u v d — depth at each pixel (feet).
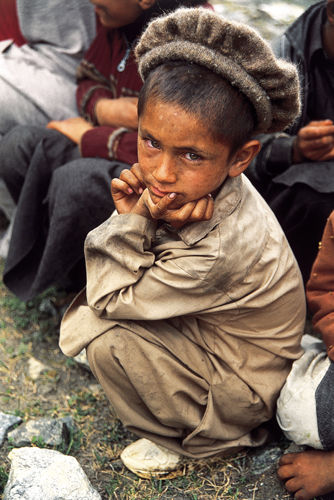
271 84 4.17
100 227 5.05
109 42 8.20
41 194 7.79
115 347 5.13
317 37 7.33
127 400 5.56
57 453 5.61
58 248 7.16
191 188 4.30
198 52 4.07
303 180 6.81
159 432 5.62
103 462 6.01
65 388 7.13
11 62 8.70
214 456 5.89
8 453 6.01
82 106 8.32
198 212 4.44
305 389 5.30
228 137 4.14
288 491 5.42
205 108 3.99
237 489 5.57
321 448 5.24
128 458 5.87
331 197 6.84
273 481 5.61
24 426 6.23
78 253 7.30
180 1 7.47
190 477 5.79
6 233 9.43
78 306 5.75
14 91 8.47
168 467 5.78
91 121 8.22
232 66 4.05
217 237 4.75
